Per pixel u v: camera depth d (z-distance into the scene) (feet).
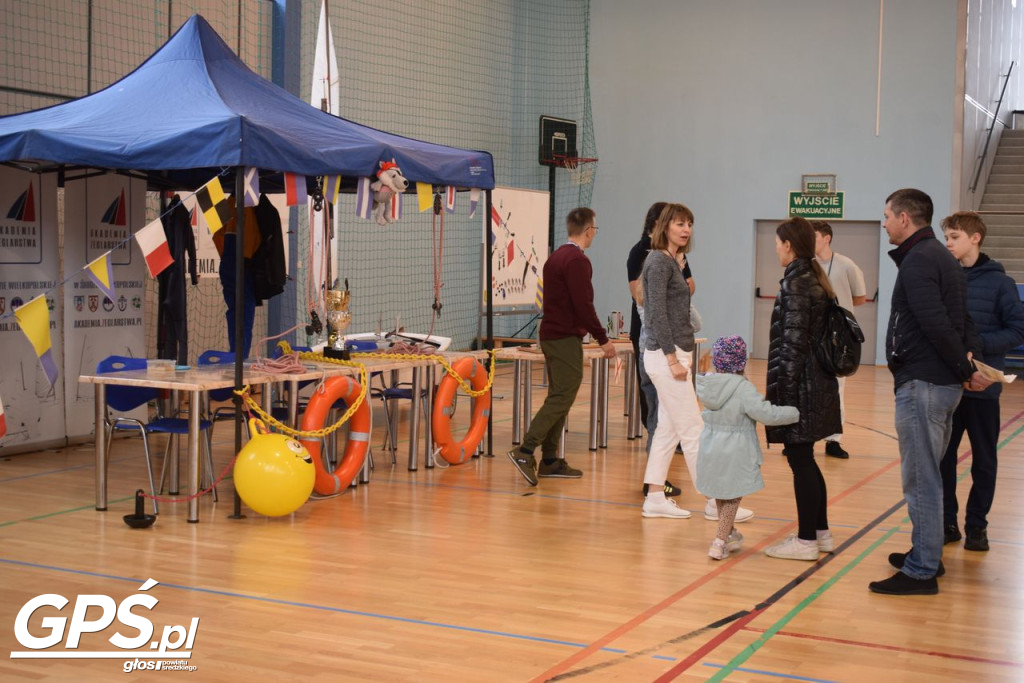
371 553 16.38
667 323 18.35
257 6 35.22
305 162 19.35
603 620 13.30
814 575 15.47
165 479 21.84
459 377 23.67
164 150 18.42
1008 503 20.65
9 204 23.59
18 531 17.38
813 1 50.24
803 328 15.55
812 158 50.60
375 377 35.78
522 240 44.04
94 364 25.86
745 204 51.85
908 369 14.28
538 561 16.07
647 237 21.71
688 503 20.36
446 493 20.95
